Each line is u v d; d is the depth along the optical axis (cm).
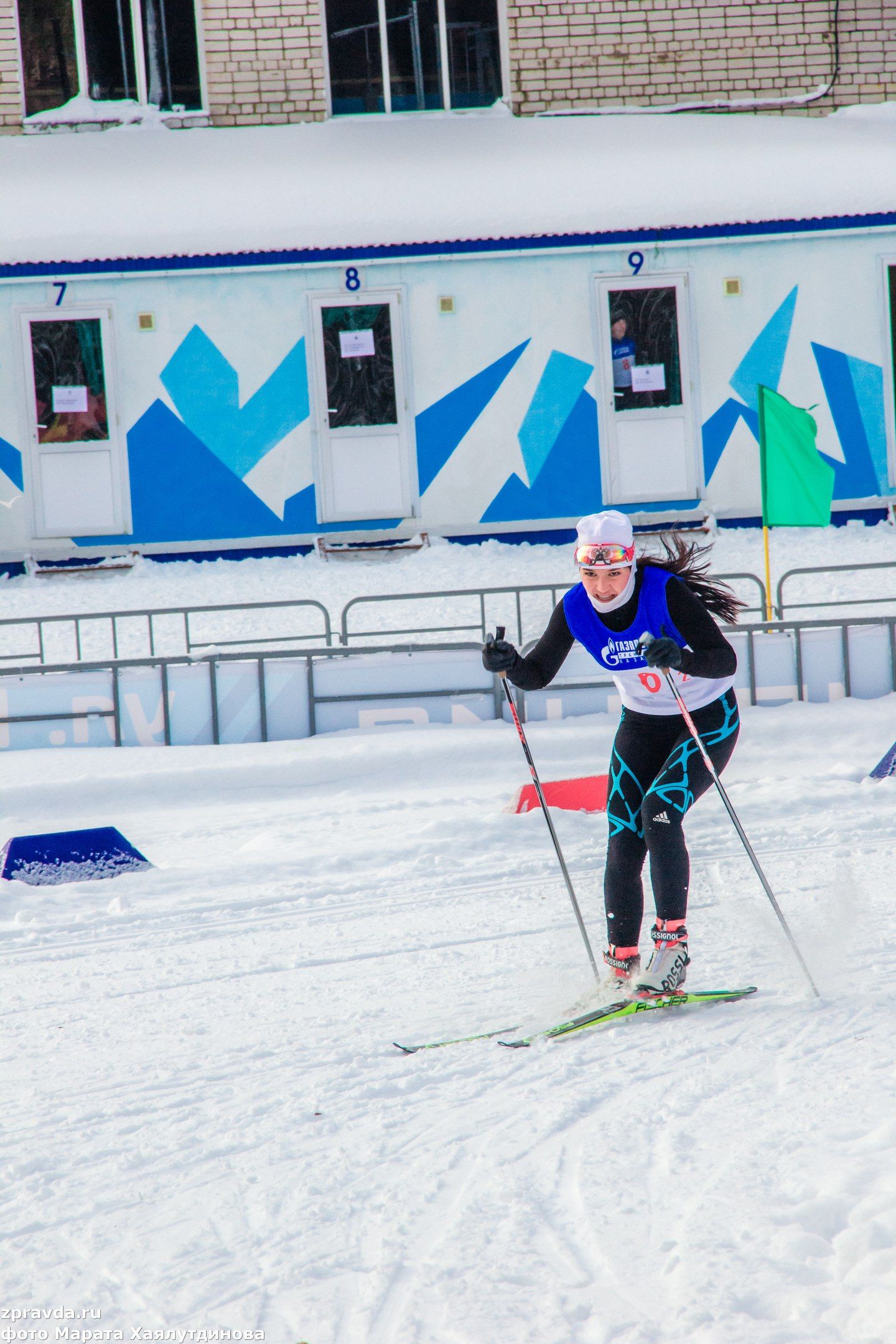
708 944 1161
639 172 3931
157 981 1190
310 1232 633
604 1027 939
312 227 3816
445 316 3869
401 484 3909
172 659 2259
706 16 4178
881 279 3919
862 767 1922
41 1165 748
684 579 1002
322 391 3859
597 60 4175
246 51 4100
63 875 1623
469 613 2941
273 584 3472
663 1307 533
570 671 2325
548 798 1814
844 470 3953
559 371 3900
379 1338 530
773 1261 559
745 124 4156
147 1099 859
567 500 3934
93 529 3844
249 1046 969
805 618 2745
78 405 3816
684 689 990
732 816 993
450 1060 891
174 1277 598
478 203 3859
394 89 4156
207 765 2100
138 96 4078
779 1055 834
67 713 2253
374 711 2300
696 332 3906
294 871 1595
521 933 1282
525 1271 572
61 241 3762
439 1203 654
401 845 1661
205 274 3809
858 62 4216
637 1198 636
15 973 1243
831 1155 660
